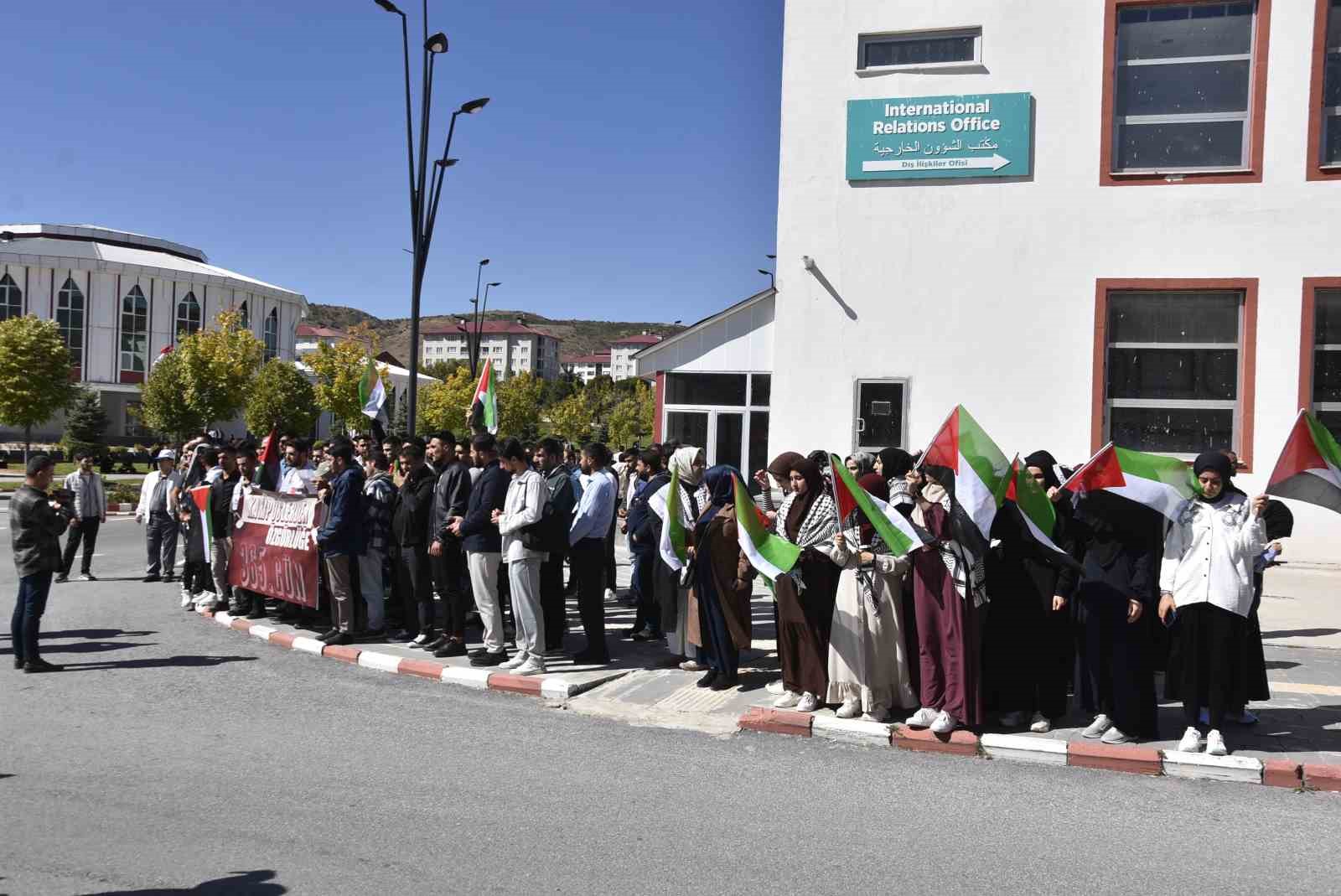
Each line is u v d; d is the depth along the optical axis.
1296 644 8.94
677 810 5.06
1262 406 13.07
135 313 70.62
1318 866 4.38
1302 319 12.96
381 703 7.27
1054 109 13.82
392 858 4.39
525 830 4.75
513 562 7.96
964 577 6.18
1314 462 6.22
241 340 52.59
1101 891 4.10
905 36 14.51
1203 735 6.16
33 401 42.84
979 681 6.23
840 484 6.38
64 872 4.21
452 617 8.65
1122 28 13.72
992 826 4.85
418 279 16.39
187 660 8.66
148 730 6.49
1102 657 6.12
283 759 5.89
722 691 7.61
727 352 17.80
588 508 8.45
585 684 7.60
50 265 67.00
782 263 14.91
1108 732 6.09
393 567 9.97
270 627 9.90
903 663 6.68
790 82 14.89
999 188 14.04
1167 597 5.82
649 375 18.33
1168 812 5.07
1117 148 13.74
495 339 185.50
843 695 6.57
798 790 5.41
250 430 52.78
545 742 6.31
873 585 6.55
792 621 6.83
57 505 8.33
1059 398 13.80
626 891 4.06
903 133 14.37
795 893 4.05
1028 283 13.92
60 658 8.73
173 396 49.69
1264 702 7.04
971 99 14.08
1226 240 13.21
